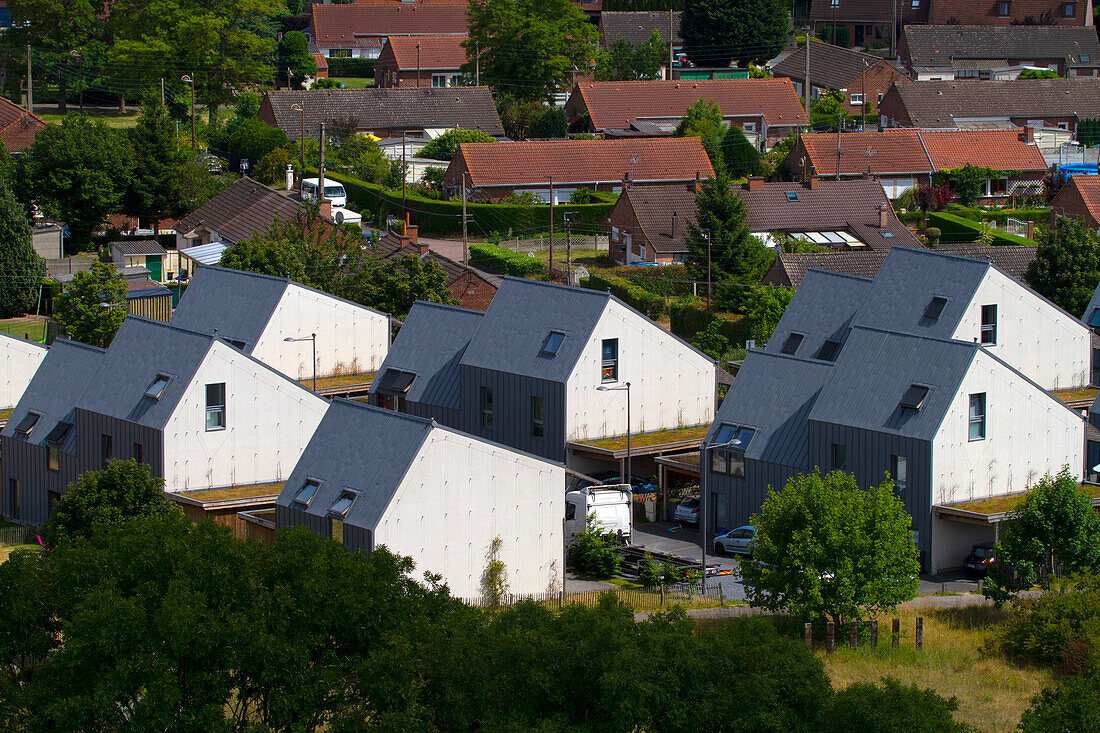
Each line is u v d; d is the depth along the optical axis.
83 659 89.38
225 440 151.62
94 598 91.25
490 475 133.38
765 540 126.00
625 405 169.75
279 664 92.00
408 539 129.62
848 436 149.50
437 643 92.50
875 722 87.69
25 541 154.12
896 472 146.62
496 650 91.44
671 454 168.50
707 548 156.00
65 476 161.00
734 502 158.75
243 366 152.12
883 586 124.12
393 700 91.25
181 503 147.62
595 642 90.81
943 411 144.12
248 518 144.50
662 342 171.12
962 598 137.88
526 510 135.75
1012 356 176.62
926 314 175.12
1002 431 148.50
